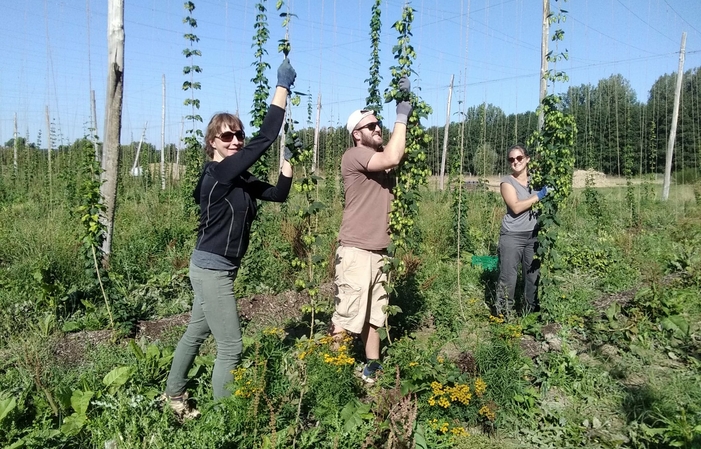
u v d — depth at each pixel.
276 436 3.19
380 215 4.22
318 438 3.40
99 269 5.68
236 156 3.32
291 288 6.93
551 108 5.84
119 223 10.84
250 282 6.90
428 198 15.70
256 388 3.39
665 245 10.19
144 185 18.22
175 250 8.48
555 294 5.93
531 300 5.99
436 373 3.88
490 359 4.05
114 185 6.98
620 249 9.39
